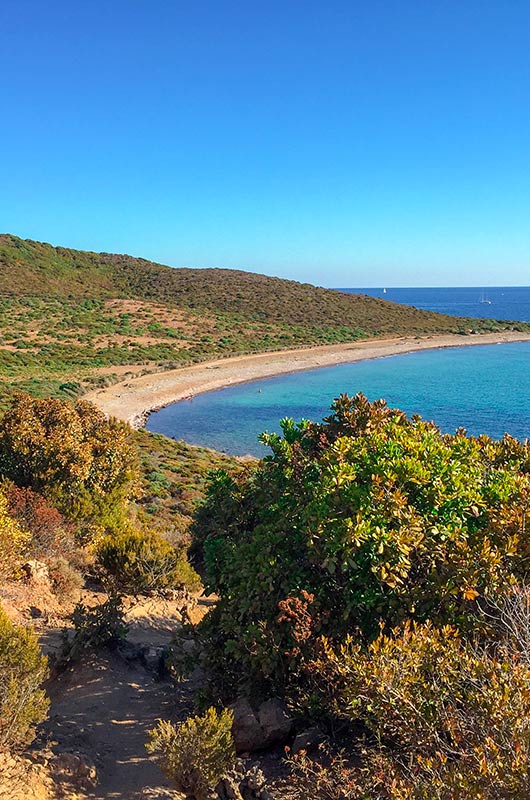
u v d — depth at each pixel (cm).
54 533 1195
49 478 1403
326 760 498
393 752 405
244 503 762
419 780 342
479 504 571
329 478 576
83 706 695
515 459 736
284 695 547
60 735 592
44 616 932
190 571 1257
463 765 337
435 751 364
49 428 1523
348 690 415
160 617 1075
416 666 400
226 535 752
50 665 770
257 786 470
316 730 543
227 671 642
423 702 383
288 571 586
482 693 360
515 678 352
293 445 712
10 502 1186
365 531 520
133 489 1764
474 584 489
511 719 330
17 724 518
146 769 552
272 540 607
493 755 313
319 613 543
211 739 481
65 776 507
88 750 573
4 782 471
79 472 1427
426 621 472
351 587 555
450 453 637
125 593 1141
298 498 640
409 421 774
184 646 918
